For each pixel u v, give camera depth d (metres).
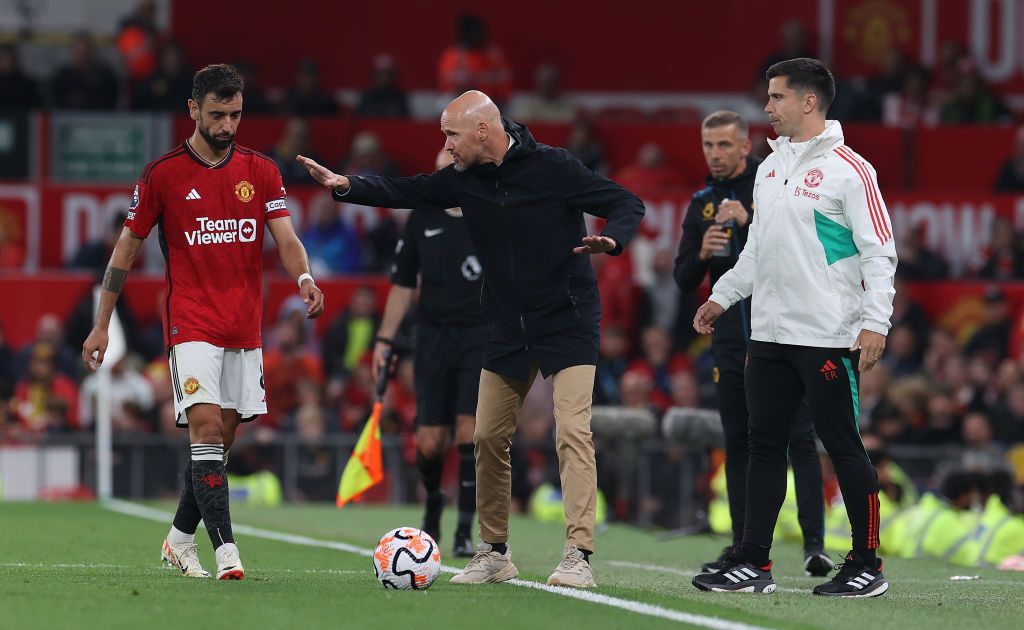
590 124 65.31
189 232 22.70
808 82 22.33
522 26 77.00
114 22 76.00
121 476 49.59
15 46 71.81
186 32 75.75
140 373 56.25
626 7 76.94
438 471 30.86
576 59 77.06
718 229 26.25
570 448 23.05
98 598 19.89
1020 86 76.81
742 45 76.94
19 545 30.22
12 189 61.19
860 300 22.19
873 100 70.38
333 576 24.28
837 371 22.00
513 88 77.25
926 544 36.75
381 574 21.94
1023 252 61.00
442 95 71.12
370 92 69.81
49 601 19.50
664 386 54.62
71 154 64.25
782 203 22.25
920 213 62.25
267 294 58.59
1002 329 56.75
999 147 65.31
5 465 48.94
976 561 35.69
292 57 76.31
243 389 23.02
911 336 57.34
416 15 76.62
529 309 23.28
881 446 40.66
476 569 23.50
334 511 45.91
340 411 52.44
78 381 55.47
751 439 22.84
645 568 29.45
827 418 22.16
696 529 40.03
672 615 19.27
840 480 22.36
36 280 57.84
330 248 60.66
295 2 76.25
